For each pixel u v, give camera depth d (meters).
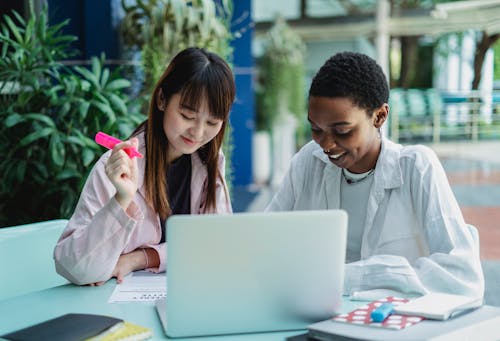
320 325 1.01
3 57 2.53
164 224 1.56
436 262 1.30
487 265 3.40
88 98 2.64
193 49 1.40
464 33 7.39
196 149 1.46
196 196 1.62
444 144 8.66
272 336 1.04
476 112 8.35
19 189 2.64
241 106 5.46
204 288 1.00
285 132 6.72
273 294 1.03
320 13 8.57
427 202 1.44
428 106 8.66
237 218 0.98
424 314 1.02
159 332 1.05
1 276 1.45
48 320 1.05
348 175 1.54
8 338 0.96
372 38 7.82
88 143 2.50
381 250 1.49
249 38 5.16
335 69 1.29
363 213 1.54
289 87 6.89
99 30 3.29
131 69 3.21
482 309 1.08
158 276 1.42
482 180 6.26
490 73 7.69
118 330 1.02
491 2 5.98
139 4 3.11
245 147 5.69
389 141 1.54
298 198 1.67
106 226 1.26
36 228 1.57
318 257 1.03
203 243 0.98
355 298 1.24
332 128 1.31
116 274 1.39
